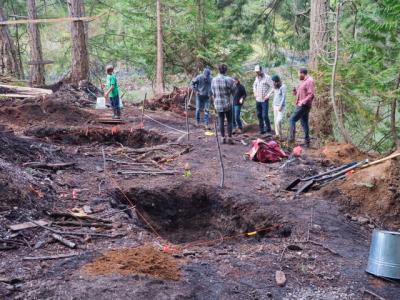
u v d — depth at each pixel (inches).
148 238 228.5
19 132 434.9
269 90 494.3
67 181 303.9
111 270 180.4
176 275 185.2
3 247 195.8
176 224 319.9
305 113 446.9
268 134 499.5
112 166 360.2
